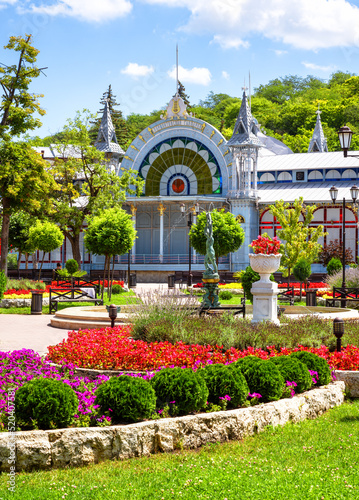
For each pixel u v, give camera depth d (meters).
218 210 56.09
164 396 9.51
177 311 17.00
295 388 11.24
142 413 8.91
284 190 57.03
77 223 48.62
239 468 7.91
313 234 38.34
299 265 33.31
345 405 11.81
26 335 20.19
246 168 56.31
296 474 7.67
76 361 13.40
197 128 58.22
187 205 57.66
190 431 8.95
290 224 37.78
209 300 20.30
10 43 36.03
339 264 40.41
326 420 10.61
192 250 54.62
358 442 9.20
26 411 8.31
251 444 9.11
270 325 16.20
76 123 49.50
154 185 60.09
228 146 55.94
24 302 30.47
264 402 10.50
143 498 6.93
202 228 41.16
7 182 35.19
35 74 36.62
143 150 60.03
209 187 58.12
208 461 8.24
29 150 36.50
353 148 97.12
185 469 7.89
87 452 8.12
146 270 53.97
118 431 8.34
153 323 15.86
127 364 13.16
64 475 7.67
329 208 54.91
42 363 12.34
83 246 59.88
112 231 34.00
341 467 8.04
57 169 48.62
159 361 13.09
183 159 59.06
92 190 49.66
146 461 8.24
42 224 45.28
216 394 9.94
